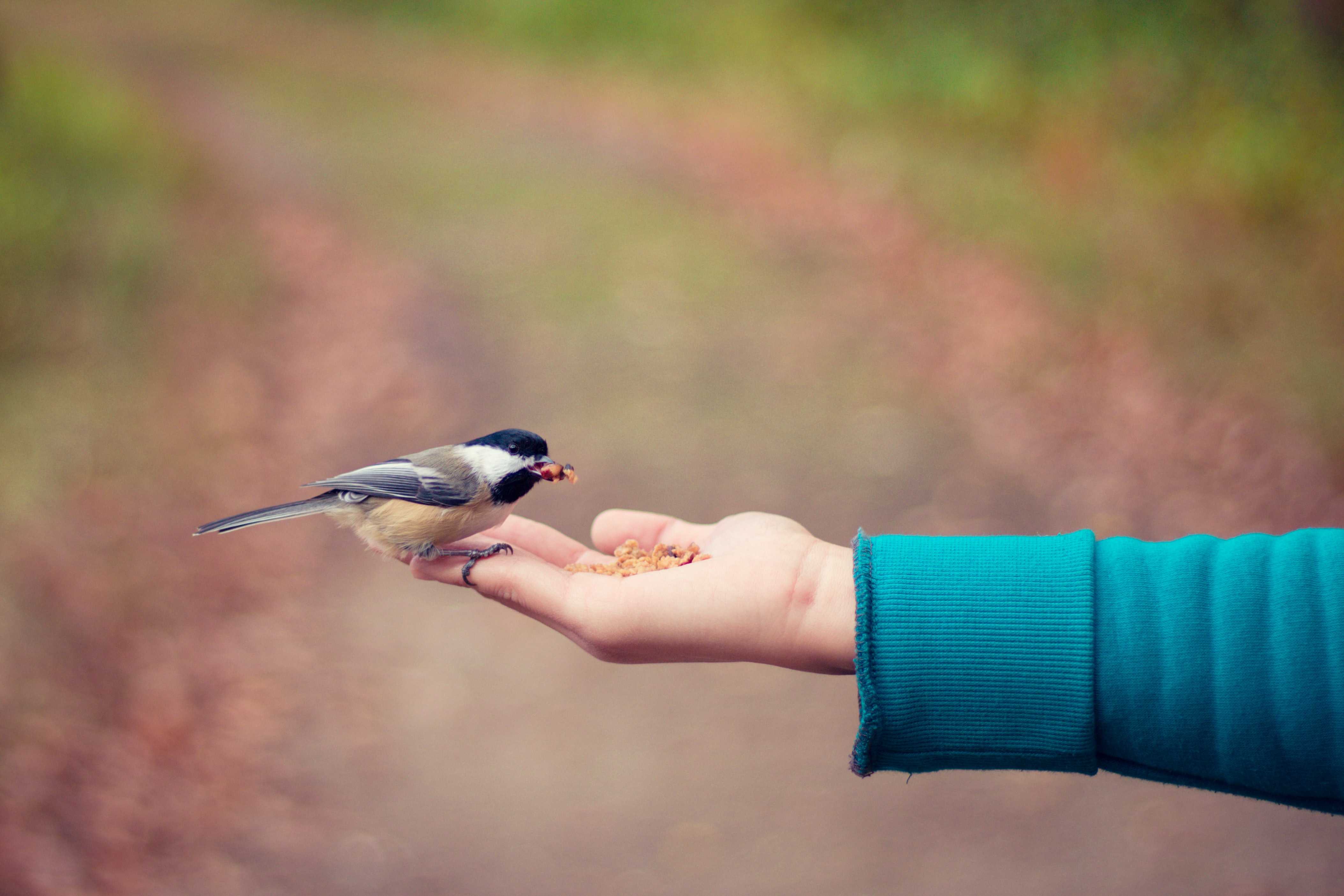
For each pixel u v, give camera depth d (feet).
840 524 21.52
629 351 28.99
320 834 15.33
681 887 14.29
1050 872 14.01
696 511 22.08
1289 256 28.91
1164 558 6.10
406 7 70.95
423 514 10.30
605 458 24.07
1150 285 28.25
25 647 17.52
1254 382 23.91
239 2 79.25
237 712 17.42
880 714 6.13
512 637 19.25
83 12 76.74
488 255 36.06
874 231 34.99
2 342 26.96
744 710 17.47
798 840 14.92
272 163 45.91
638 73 55.98
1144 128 36.47
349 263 35.86
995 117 40.63
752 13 55.31
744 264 34.17
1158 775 5.86
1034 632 6.02
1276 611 5.60
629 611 7.53
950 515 21.66
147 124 44.60
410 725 17.35
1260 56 36.42
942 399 25.79
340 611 19.97
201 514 22.43
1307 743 5.35
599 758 16.62
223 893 14.33
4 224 30.32
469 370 28.50
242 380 27.89
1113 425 23.81
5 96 39.32
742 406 25.95
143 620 18.99
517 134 49.55
